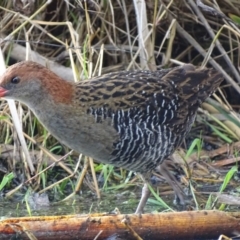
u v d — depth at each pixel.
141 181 8.64
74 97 7.45
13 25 9.65
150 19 9.77
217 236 6.88
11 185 8.58
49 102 7.42
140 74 7.88
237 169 8.74
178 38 9.98
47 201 8.20
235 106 9.62
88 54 9.30
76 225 6.70
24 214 7.85
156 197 7.88
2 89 7.43
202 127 9.44
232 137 9.28
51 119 7.48
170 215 6.84
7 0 9.73
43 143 8.74
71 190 8.52
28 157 8.47
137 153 7.61
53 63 9.34
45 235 6.66
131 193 8.45
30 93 7.43
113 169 8.77
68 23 9.28
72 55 9.34
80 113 7.43
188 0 9.72
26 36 9.27
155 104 7.62
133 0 9.34
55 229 6.67
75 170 8.40
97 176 8.73
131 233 6.73
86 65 9.20
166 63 9.56
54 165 8.49
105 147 7.53
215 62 9.39
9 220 6.70
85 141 7.50
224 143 9.27
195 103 7.97
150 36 9.46
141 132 7.55
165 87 7.76
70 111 7.42
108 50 9.62
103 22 9.61
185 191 8.41
